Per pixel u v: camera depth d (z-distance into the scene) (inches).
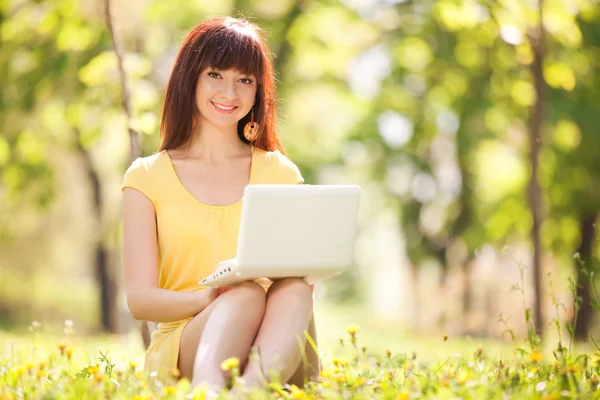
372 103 627.8
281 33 589.3
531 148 377.1
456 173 695.7
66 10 428.8
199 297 145.9
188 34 164.7
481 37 440.8
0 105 504.7
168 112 164.4
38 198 573.6
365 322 893.2
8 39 462.0
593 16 382.3
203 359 132.6
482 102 567.5
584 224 631.8
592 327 620.1
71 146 617.3
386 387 135.6
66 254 1051.3
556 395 126.8
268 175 165.8
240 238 133.2
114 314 749.3
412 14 576.4
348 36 616.4
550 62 410.0
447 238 728.3
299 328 135.6
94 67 303.9
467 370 165.0
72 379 150.3
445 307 738.2
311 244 136.2
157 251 157.4
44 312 1049.5
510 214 663.1
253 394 120.6
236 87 161.0
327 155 649.0
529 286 671.1
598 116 548.1
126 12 524.4
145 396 125.9
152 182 158.1
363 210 884.6
